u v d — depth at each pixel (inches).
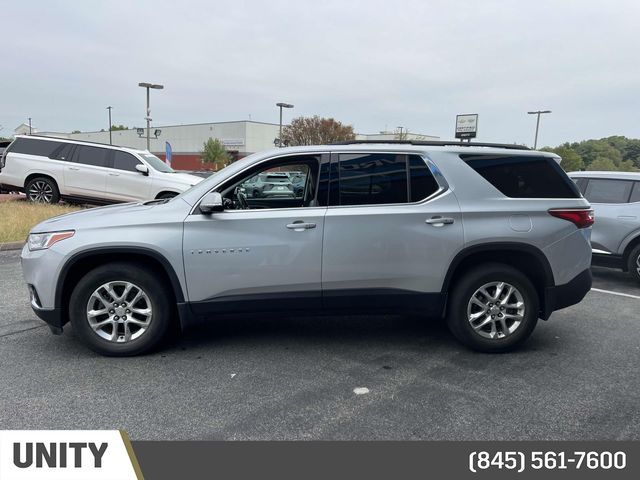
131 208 172.9
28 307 221.3
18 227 397.1
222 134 2979.8
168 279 167.2
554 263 171.6
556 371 160.7
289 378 152.7
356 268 164.9
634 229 288.5
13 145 520.4
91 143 512.7
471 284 169.5
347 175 167.5
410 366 163.2
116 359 165.5
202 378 151.8
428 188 169.0
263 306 165.5
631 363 168.4
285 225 162.4
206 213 160.9
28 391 141.7
